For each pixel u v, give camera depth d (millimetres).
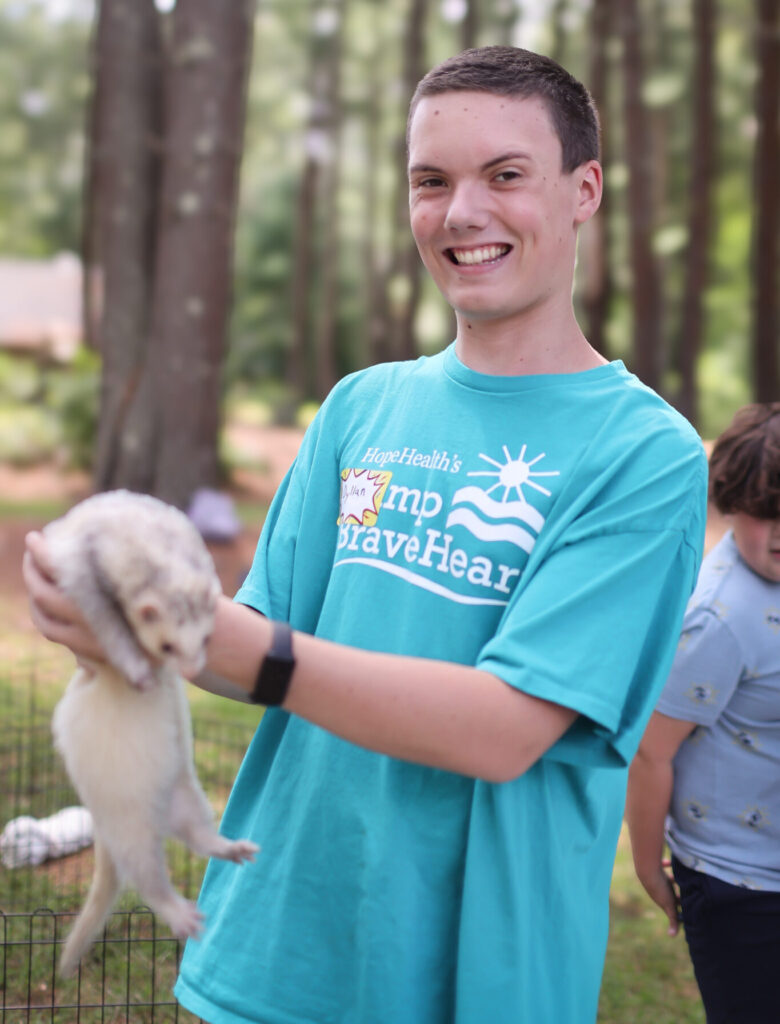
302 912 2102
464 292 2098
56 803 5426
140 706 1779
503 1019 1915
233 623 1697
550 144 2043
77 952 2023
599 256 20312
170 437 13516
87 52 37094
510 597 2006
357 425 2389
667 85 19359
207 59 12914
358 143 43469
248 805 2354
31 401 26844
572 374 2137
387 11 33844
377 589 2131
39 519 15477
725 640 2727
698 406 21531
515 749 1764
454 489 2100
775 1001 2787
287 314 45469
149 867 1781
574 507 1960
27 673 7609
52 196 50156
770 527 2684
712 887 2814
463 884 1967
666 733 2822
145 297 14562
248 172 44938
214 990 2158
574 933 2041
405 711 1709
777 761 2775
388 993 1971
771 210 17641
